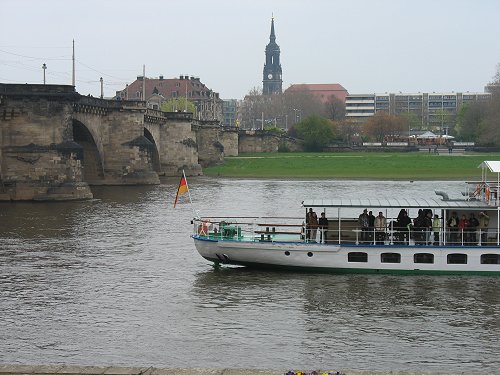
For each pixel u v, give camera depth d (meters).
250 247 49.78
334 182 143.12
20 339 36.12
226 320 39.25
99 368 27.31
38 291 45.47
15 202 98.25
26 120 99.75
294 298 43.50
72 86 101.44
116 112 133.62
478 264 48.62
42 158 100.06
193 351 34.44
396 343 35.56
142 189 123.69
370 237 50.12
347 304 42.25
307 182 143.38
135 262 54.19
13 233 68.50
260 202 99.75
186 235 67.44
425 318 39.62
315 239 50.31
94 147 129.62
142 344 35.38
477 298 43.50
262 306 41.88
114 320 39.25
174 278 48.84
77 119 116.50
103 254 57.53
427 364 32.81
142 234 68.06
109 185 134.00
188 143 167.75
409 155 192.25
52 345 35.28
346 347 34.97
